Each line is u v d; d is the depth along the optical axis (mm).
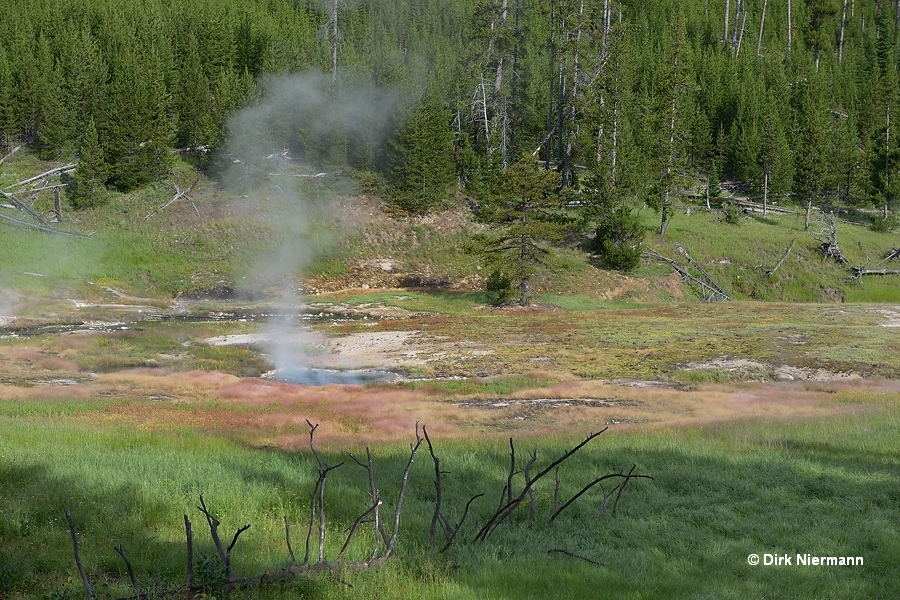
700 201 79562
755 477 14461
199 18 82312
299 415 23438
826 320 47656
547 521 11844
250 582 8656
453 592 8617
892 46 111938
